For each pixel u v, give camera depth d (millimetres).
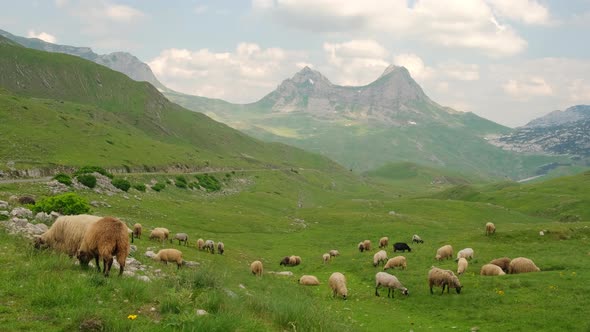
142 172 121500
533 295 24469
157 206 73062
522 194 150625
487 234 47844
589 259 34156
